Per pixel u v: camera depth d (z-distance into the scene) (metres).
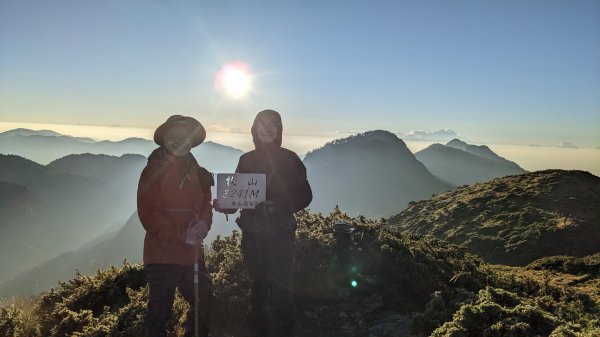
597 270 21.25
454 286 8.84
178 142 5.18
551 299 8.70
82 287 8.71
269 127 5.91
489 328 6.19
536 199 56.25
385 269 8.35
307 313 7.23
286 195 5.94
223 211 6.04
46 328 7.46
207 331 5.73
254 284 6.13
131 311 6.96
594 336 5.80
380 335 6.70
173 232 5.18
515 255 43.16
